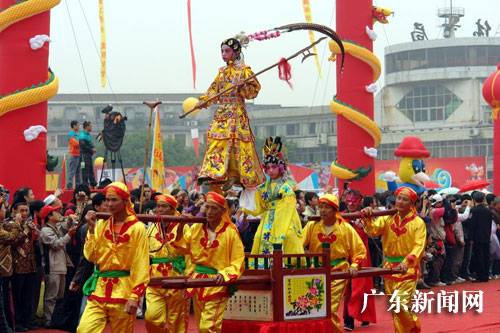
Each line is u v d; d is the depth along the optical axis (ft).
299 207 56.44
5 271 42.96
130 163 196.44
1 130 65.00
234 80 35.76
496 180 98.89
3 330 42.75
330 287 35.47
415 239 38.96
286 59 35.96
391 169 142.82
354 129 83.61
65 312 44.60
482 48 256.93
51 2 65.57
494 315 52.47
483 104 254.68
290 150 237.45
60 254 46.83
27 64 65.57
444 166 141.08
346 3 83.25
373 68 83.71
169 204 38.17
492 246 75.82
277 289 33.50
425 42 259.39
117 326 30.73
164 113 231.71
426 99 259.60
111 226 30.58
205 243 33.19
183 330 37.99
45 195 66.80
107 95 232.94
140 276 30.19
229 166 35.81
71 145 71.46
